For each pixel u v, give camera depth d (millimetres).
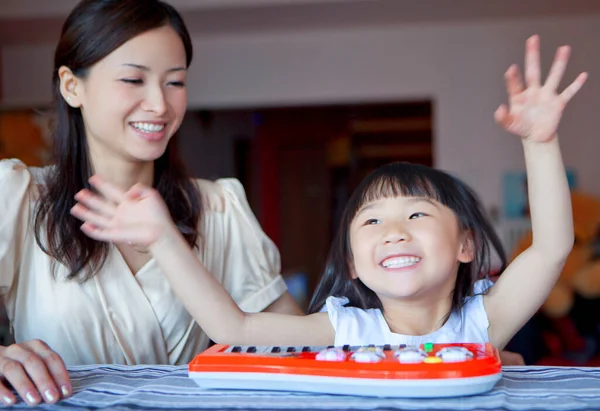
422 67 4090
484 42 4035
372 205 926
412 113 6027
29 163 4133
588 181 3959
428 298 938
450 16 3885
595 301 3145
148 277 1109
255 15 3754
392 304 961
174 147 1203
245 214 1255
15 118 4180
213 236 1216
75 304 1067
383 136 6301
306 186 6371
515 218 4016
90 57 1023
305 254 6387
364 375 686
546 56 3973
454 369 679
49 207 1074
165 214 883
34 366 747
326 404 673
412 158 6348
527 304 942
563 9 3783
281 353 741
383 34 4109
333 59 4152
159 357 1123
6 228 1043
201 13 3686
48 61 4281
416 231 888
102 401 728
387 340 938
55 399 723
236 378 717
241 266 1237
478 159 4062
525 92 843
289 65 4188
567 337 3119
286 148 6371
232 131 6402
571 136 3979
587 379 774
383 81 4125
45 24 3795
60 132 1115
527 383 757
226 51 4227
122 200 873
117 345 1091
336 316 952
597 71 3932
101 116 1040
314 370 701
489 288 979
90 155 1121
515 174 4020
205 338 1189
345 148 6332
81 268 1054
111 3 1028
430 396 686
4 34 4000
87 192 868
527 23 3990
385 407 661
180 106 1079
